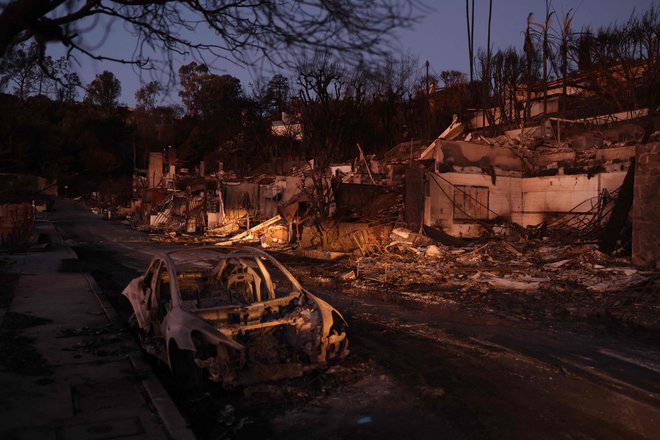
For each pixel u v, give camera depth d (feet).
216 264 24.95
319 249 69.15
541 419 15.40
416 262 55.93
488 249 59.52
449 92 150.10
